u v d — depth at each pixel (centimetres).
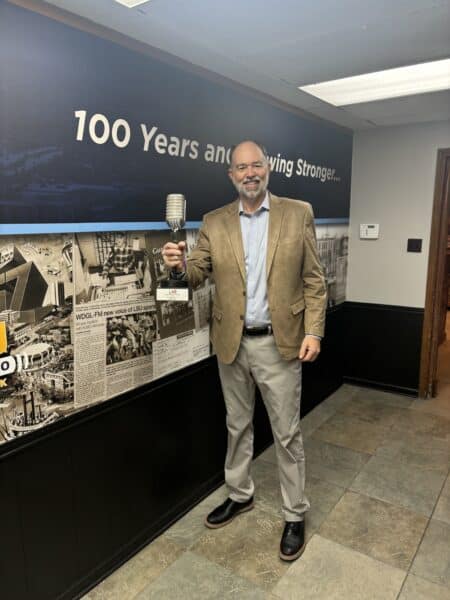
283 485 198
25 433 144
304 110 280
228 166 221
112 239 167
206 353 223
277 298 180
